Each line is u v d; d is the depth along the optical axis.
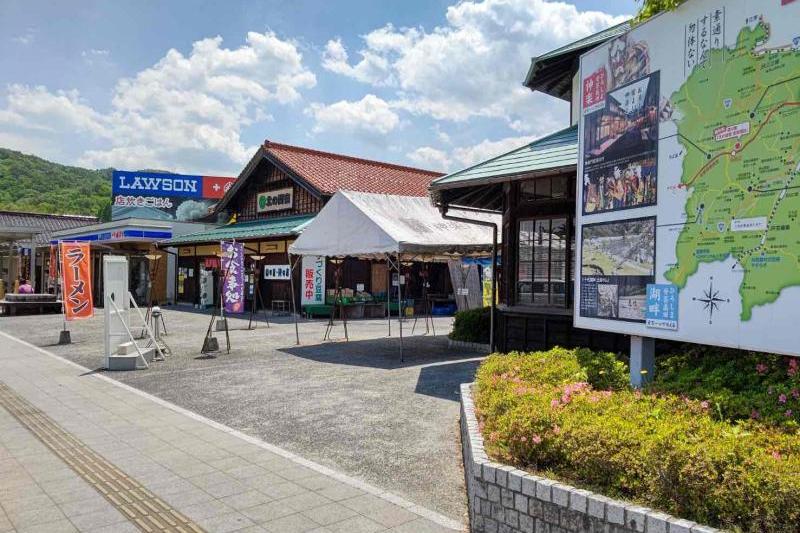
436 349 12.42
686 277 4.50
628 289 5.12
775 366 4.55
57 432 6.42
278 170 24.97
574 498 3.25
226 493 4.66
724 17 4.27
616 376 5.34
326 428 6.52
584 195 5.76
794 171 3.73
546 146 9.12
